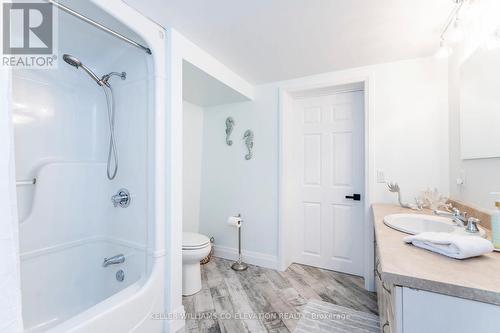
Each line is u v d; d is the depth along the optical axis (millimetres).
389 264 812
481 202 1368
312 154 2699
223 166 2959
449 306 685
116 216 1803
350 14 1460
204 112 3107
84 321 1096
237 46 1872
